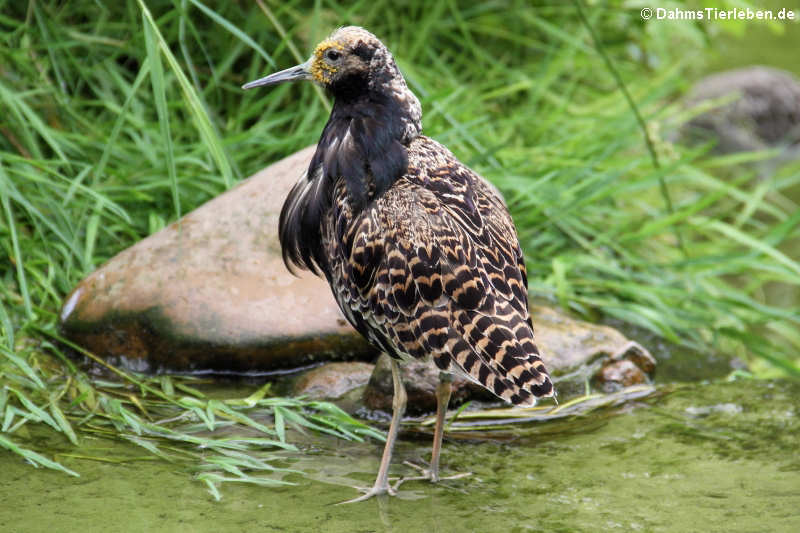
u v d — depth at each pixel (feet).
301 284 31.68
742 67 65.82
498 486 25.64
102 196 32.68
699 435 29.04
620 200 44.83
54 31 39.45
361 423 28.04
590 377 31.83
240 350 30.71
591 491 25.46
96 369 31.04
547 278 38.09
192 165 38.11
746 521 23.91
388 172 24.35
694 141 58.29
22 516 22.57
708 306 39.19
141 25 41.57
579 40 46.65
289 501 24.18
